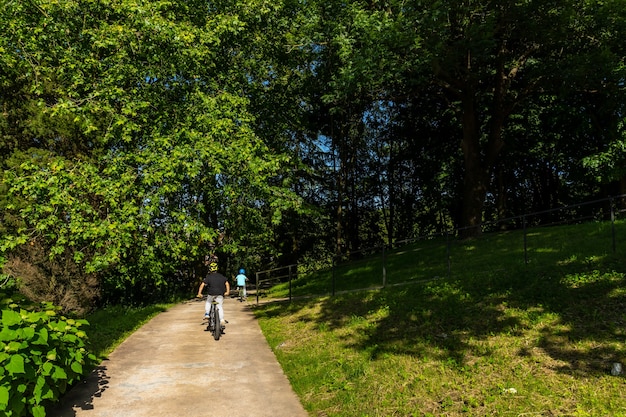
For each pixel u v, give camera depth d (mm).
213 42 14414
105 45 12289
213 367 7480
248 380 6719
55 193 11516
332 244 32938
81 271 14484
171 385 6438
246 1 16047
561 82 17453
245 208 18016
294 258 31828
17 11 13227
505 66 20812
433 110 25234
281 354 8250
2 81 15680
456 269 12398
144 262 14648
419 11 14250
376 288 12289
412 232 34719
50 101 17016
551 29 15711
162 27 12297
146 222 12164
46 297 13266
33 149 16016
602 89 17656
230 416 5234
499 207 26000
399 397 5391
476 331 7109
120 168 12422
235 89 16141
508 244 15289
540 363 5637
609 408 4445
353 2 16250
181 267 28531
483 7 14812
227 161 12930
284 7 17688
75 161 14875
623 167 17672
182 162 11969
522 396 4953
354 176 33406
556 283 8266
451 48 14898
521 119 23328
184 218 13078
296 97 20844
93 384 6449
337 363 7020
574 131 20906
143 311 15477
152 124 13391
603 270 8406
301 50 18469
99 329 10656
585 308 6902
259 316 13359
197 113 13312
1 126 16406
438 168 26000
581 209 26516
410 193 33750
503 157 24688
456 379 5641
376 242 35000
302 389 6199
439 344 6859
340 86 15625
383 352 6992
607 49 14812
